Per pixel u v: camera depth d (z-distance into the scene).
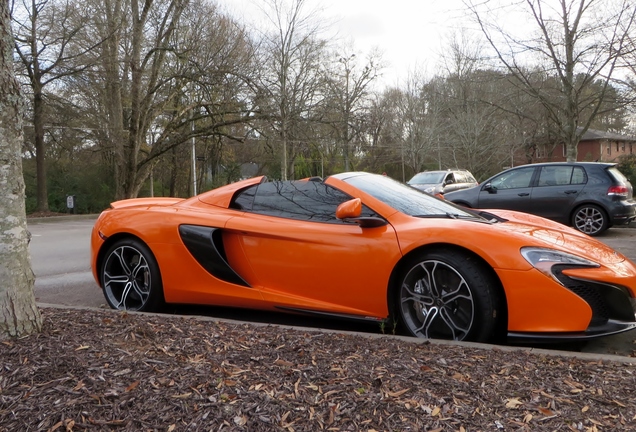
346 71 33.31
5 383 2.45
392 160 47.41
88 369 2.59
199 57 19.12
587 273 3.31
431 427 2.09
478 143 34.91
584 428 2.08
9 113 2.98
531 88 13.38
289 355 2.89
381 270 3.68
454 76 20.83
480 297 3.37
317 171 41.00
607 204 9.73
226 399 2.30
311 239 3.92
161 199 5.36
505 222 4.21
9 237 3.01
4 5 2.93
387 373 2.61
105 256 4.68
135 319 3.60
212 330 3.38
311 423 2.12
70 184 28.84
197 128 23.00
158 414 2.19
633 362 2.85
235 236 4.22
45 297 5.64
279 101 21.36
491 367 2.73
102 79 21.33
